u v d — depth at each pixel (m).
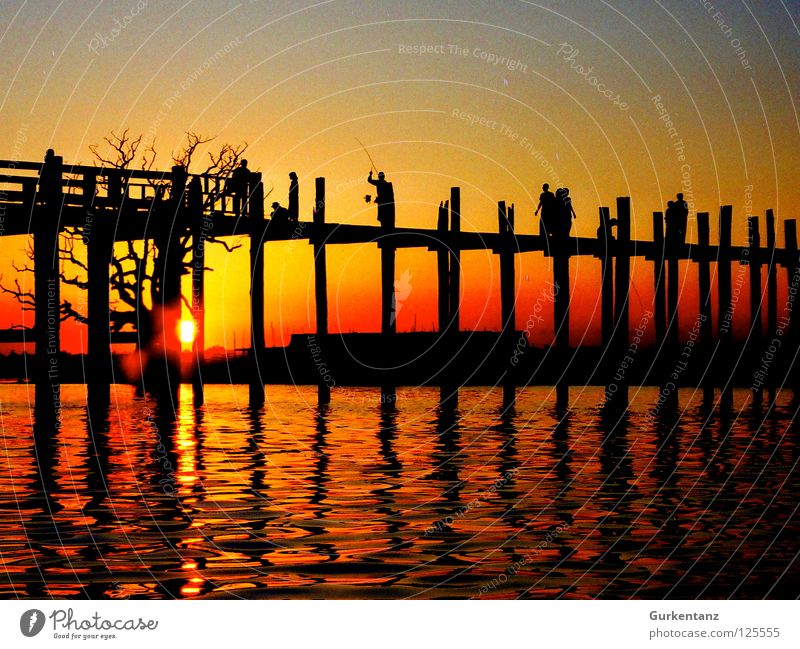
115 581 8.98
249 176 25.50
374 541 10.34
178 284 24.97
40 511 11.80
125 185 23.70
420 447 17.97
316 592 8.71
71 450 17.41
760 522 11.36
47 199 22.11
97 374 24.66
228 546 10.11
